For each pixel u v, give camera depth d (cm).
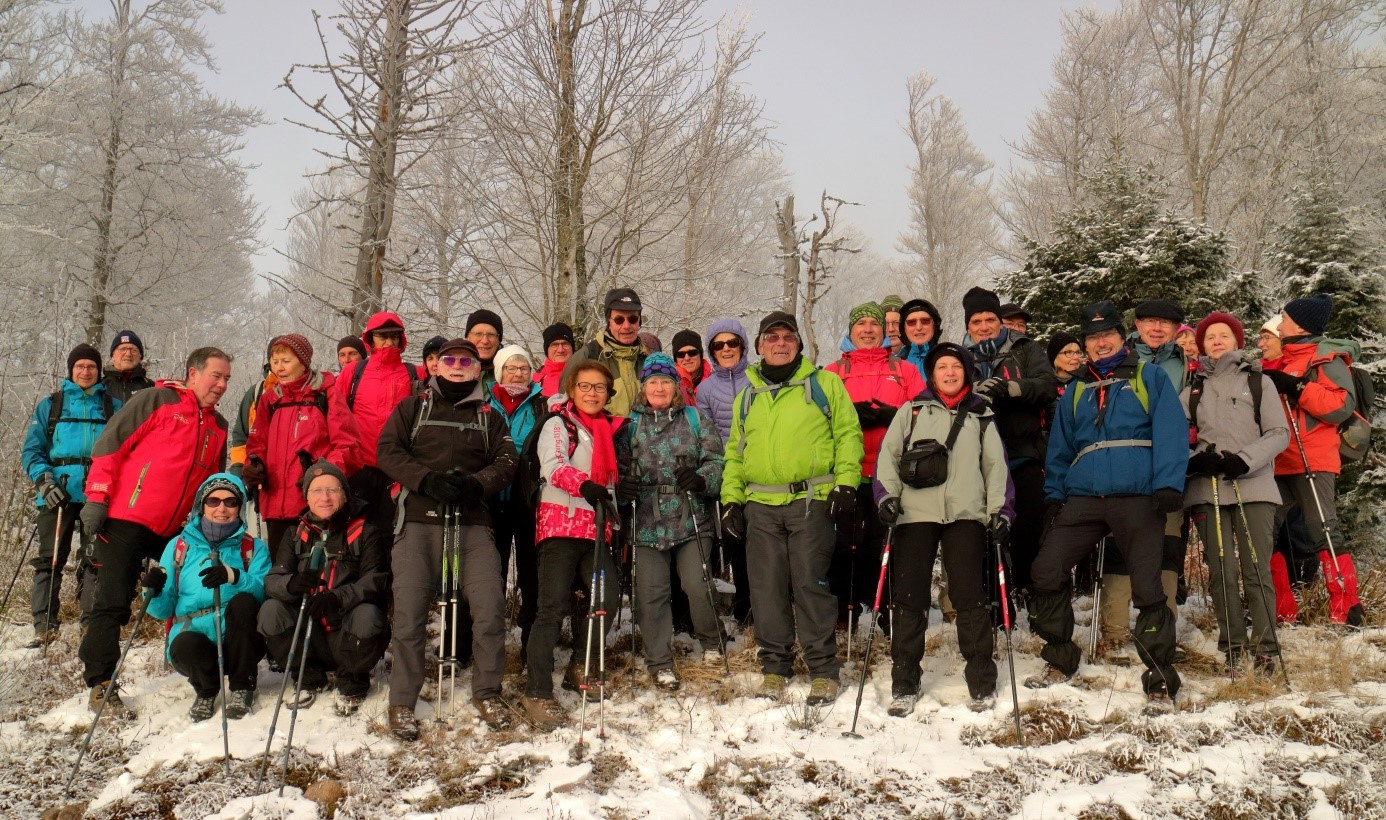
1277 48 2038
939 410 473
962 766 402
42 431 616
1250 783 378
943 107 3052
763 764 412
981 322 587
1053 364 621
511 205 884
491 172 891
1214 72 2119
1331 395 542
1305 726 414
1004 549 475
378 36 959
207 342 2036
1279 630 544
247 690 471
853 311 571
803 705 470
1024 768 400
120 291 1791
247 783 403
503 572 486
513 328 916
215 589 439
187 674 465
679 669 525
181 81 1920
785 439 488
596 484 469
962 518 459
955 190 3017
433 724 455
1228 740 409
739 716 462
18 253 1537
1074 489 474
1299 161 1992
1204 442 498
